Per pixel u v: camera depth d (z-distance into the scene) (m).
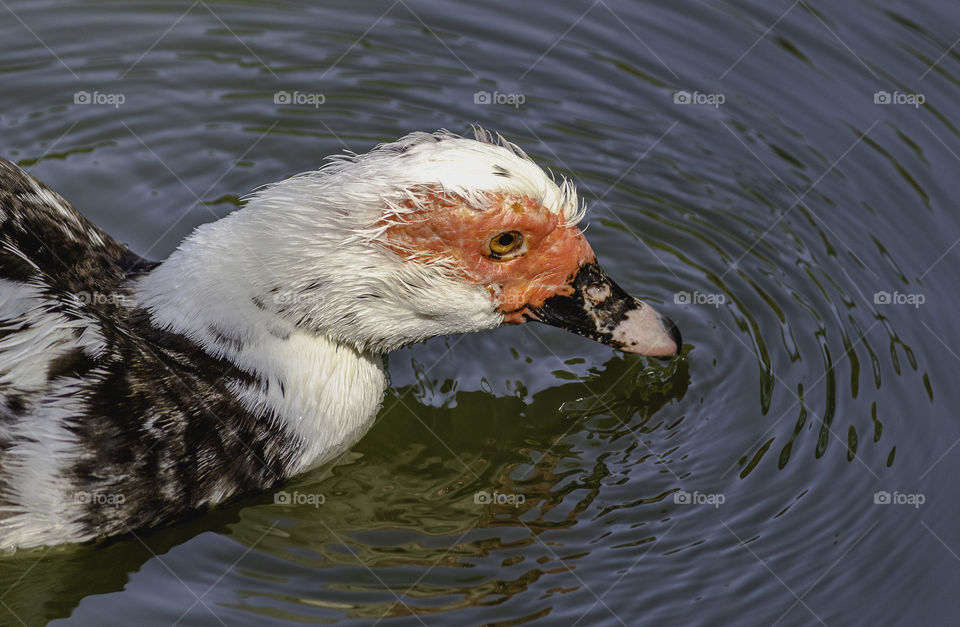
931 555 9.91
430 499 10.43
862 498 10.43
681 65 15.62
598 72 15.56
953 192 13.78
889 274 12.91
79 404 9.01
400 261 9.72
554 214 9.86
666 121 14.90
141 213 13.26
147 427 9.24
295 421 10.09
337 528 10.04
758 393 11.57
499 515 10.27
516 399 11.57
